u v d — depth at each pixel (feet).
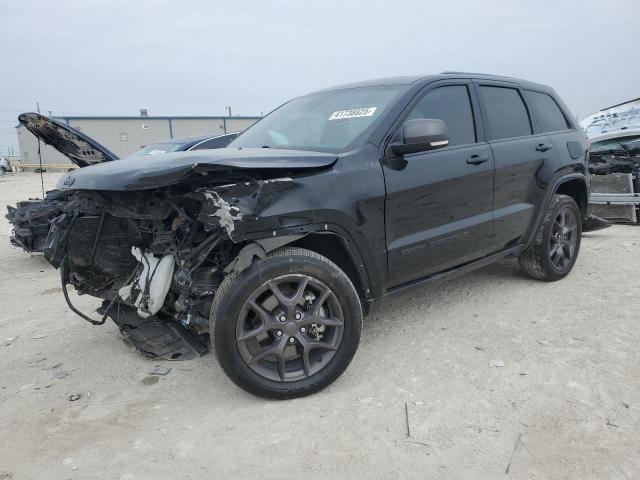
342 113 12.39
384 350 11.93
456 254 12.80
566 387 9.94
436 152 12.25
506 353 11.53
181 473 7.87
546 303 14.61
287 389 9.71
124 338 12.54
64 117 140.87
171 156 10.05
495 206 13.83
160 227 10.10
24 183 85.81
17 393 10.66
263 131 13.70
